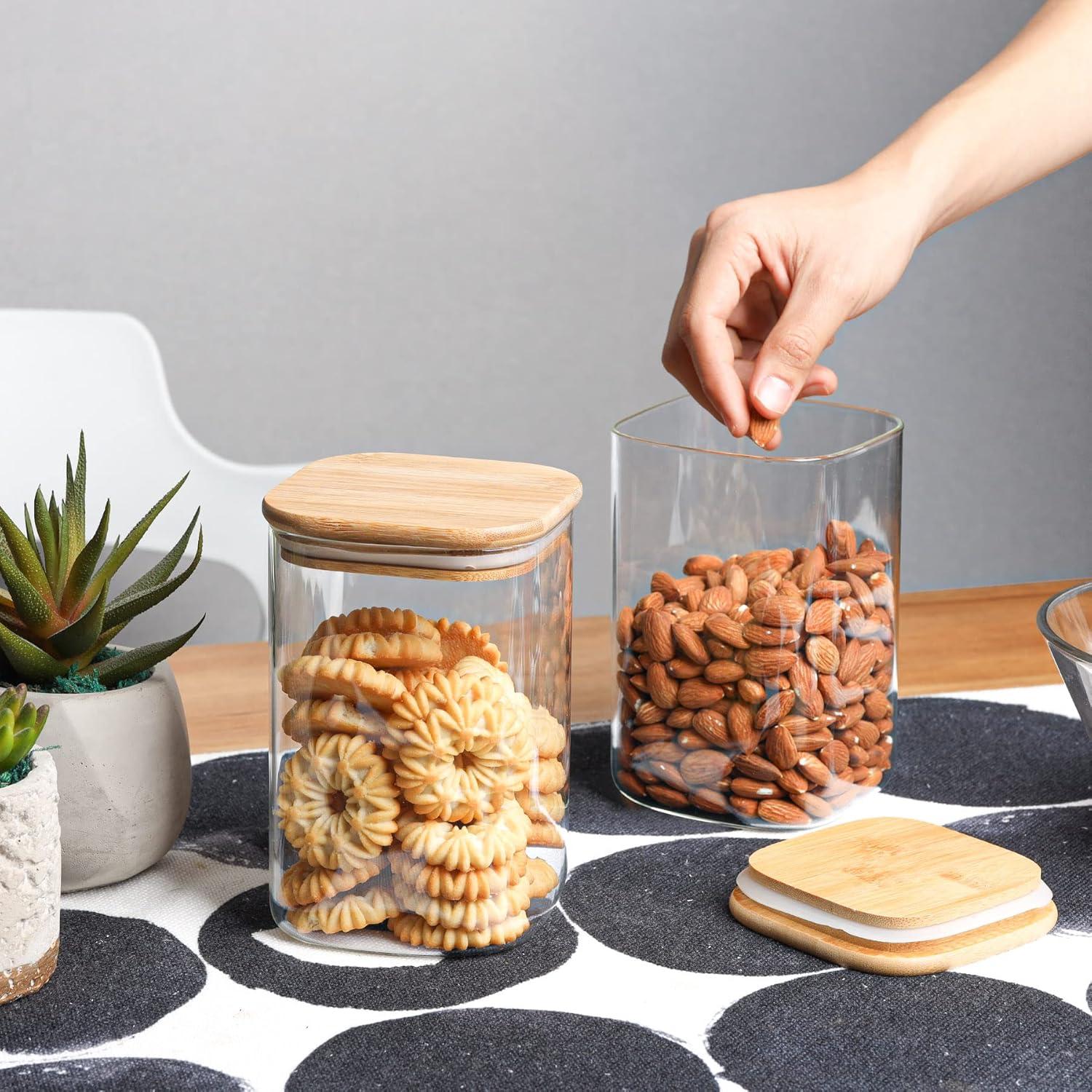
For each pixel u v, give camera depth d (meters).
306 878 0.60
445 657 0.58
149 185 1.96
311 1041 0.52
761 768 0.73
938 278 2.41
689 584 0.75
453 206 2.10
